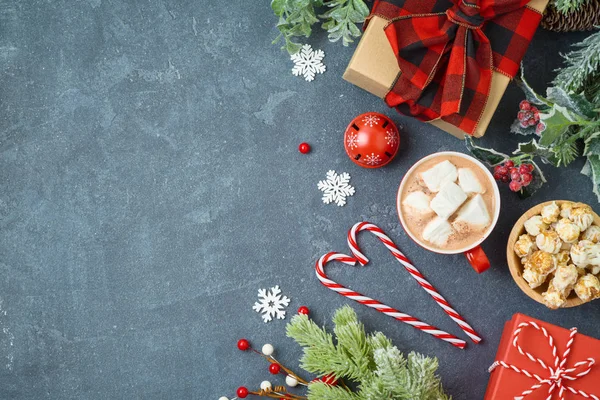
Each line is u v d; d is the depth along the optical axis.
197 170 0.75
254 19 0.75
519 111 0.70
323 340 0.68
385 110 0.74
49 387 0.75
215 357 0.74
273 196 0.75
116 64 0.75
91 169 0.75
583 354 0.64
